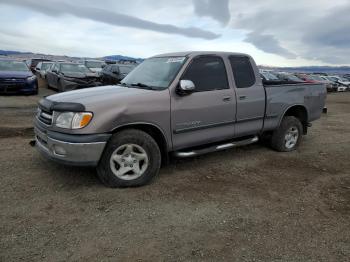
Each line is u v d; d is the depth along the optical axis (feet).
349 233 10.78
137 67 18.17
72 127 12.34
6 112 31.24
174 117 14.40
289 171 16.70
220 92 15.99
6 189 13.04
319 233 10.71
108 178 13.20
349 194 13.97
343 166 17.88
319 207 12.61
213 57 16.31
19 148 18.61
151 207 12.05
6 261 8.69
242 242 10.03
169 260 9.00
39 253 9.08
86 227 10.52
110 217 11.20
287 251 9.66
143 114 13.44
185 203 12.50
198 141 15.57
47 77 53.67
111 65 48.44
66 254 9.09
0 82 42.04
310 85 20.90
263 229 10.84
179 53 16.53
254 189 14.15
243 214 11.81
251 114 17.58
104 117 12.57
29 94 44.73
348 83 105.09
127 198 12.67
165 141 14.39
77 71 48.88
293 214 11.96
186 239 10.06
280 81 21.72
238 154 19.29
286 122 19.71
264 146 21.39
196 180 14.90
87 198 12.51
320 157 19.49
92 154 12.53
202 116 15.35
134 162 13.58
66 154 12.47
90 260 8.87
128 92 13.94
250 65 17.83
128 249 9.43
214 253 9.41
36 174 14.67
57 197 12.53
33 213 11.26
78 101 12.83
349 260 9.34
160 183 14.33
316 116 21.86
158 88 14.58
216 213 11.80
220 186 14.33
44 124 13.47
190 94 14.92
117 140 13.00
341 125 32.09
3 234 9.93
